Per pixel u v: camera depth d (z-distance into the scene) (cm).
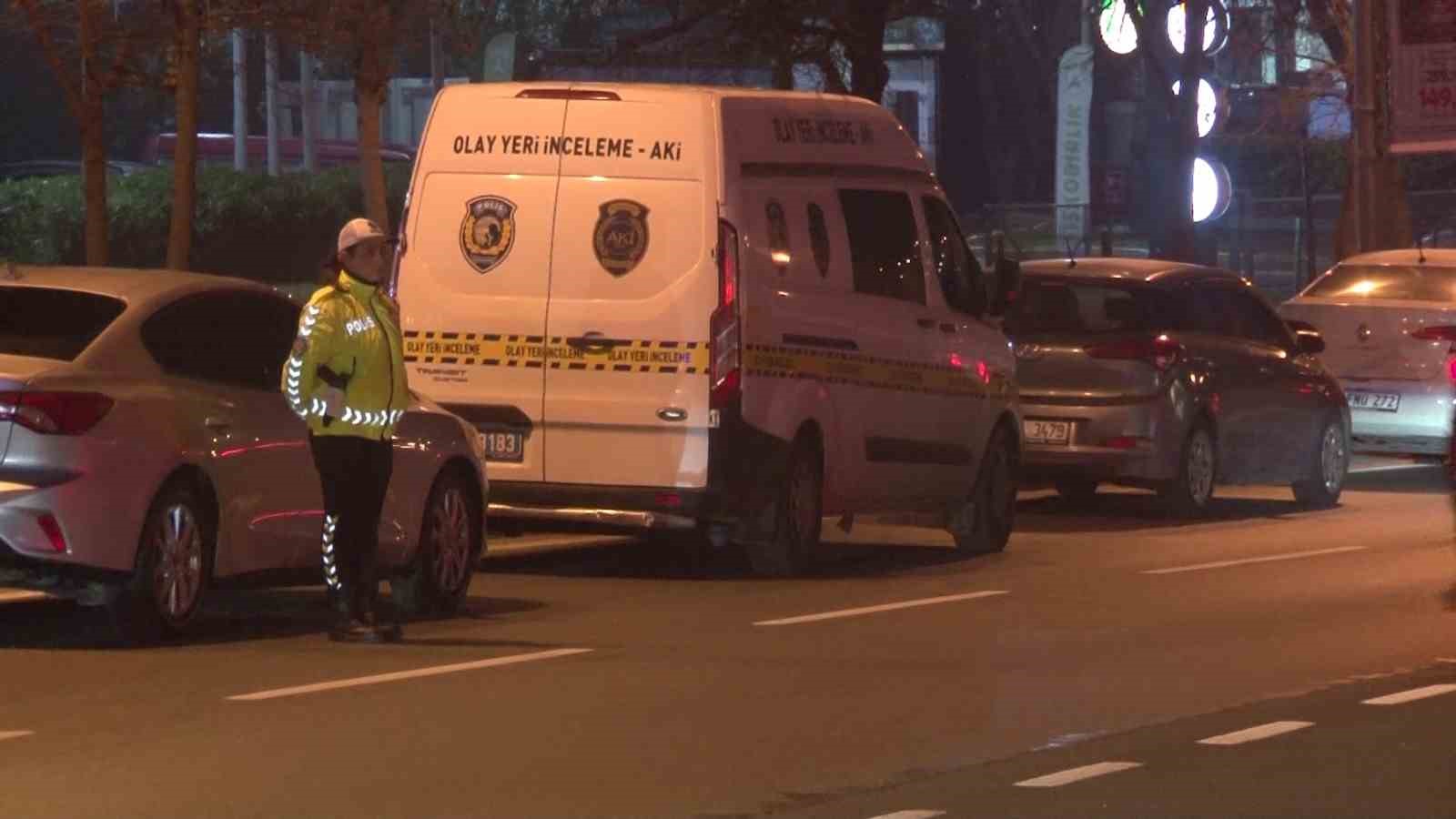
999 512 2680
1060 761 1412
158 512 1792
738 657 1806
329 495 1844
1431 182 7475
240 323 1923
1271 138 6494
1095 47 4819
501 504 2261
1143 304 2980
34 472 1725
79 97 2811
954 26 8312
